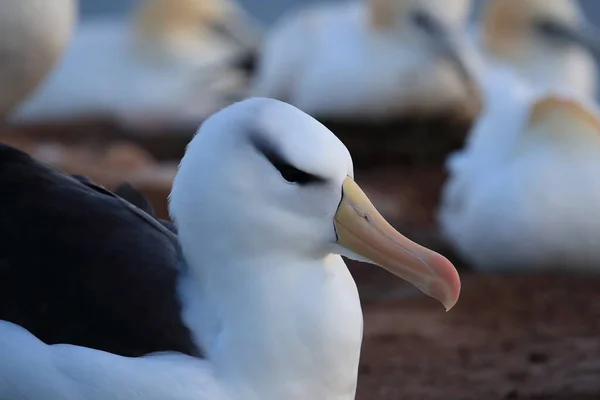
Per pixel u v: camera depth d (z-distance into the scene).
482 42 23.41
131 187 7.97
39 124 21.84
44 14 15.88
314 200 6.65
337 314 6.73
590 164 12.93
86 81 22.27
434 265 6.67
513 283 12.70
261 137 6.63
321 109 20.83
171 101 22.22
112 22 31.12
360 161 20.52
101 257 6.93
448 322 11.44
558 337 10.98
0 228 7.08
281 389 6.67
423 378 9.94
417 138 20.73
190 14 23.31
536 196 12.91
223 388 6.61
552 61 23.08
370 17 20.81
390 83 20.50
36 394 6.62
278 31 22.91
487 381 9.87
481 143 13.90
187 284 6.89
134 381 6.53
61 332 6.82
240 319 6.68
